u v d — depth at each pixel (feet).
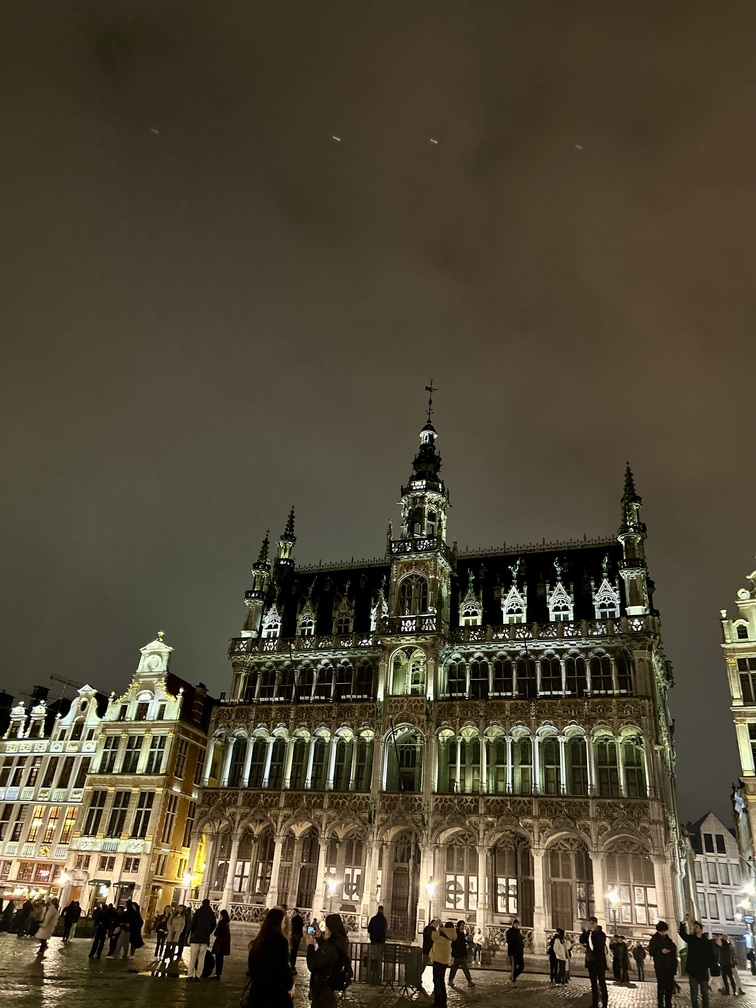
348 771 183.32
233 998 63.98
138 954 106.42
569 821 155.53
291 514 246.68
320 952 46.09
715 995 96.07
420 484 209.67
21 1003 54.29
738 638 165.78
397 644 186.09
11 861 211.20
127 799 202.69
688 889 183.21
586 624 175.83
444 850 164.45
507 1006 74.95
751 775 156.35
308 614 213.66
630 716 161.07
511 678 179.73
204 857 200.54
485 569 203.51
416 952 81.82
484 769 167.22
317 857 176.96
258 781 191.93
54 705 248.52
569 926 149.79
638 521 189.78
